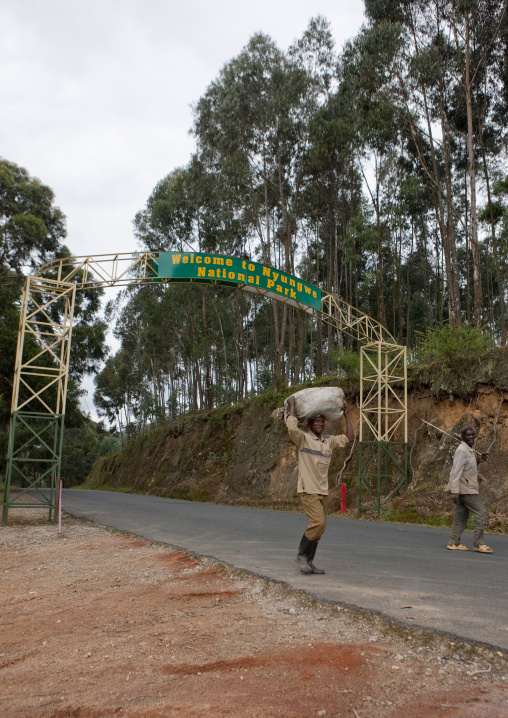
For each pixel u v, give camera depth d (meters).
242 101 30.06
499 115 26.78
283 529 11.33
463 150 30.48
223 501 25.59
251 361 54.59
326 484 6.25
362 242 30.77
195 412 40.53
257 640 3.98
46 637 4.40
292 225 34.06
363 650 3.71
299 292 16.16
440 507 13.70
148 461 41.91
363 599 4.93
